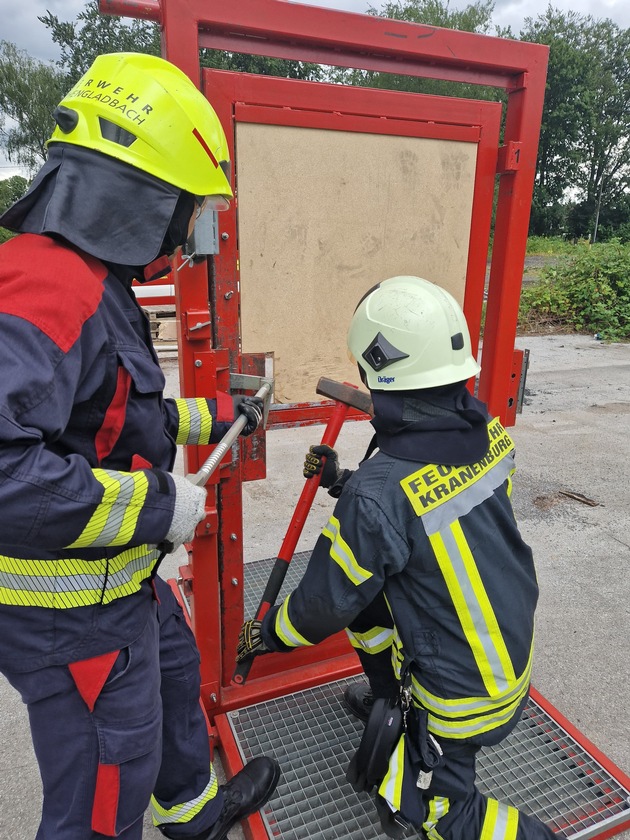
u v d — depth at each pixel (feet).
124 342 3.59
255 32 5.01
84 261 3.47
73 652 3.56
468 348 4.51
